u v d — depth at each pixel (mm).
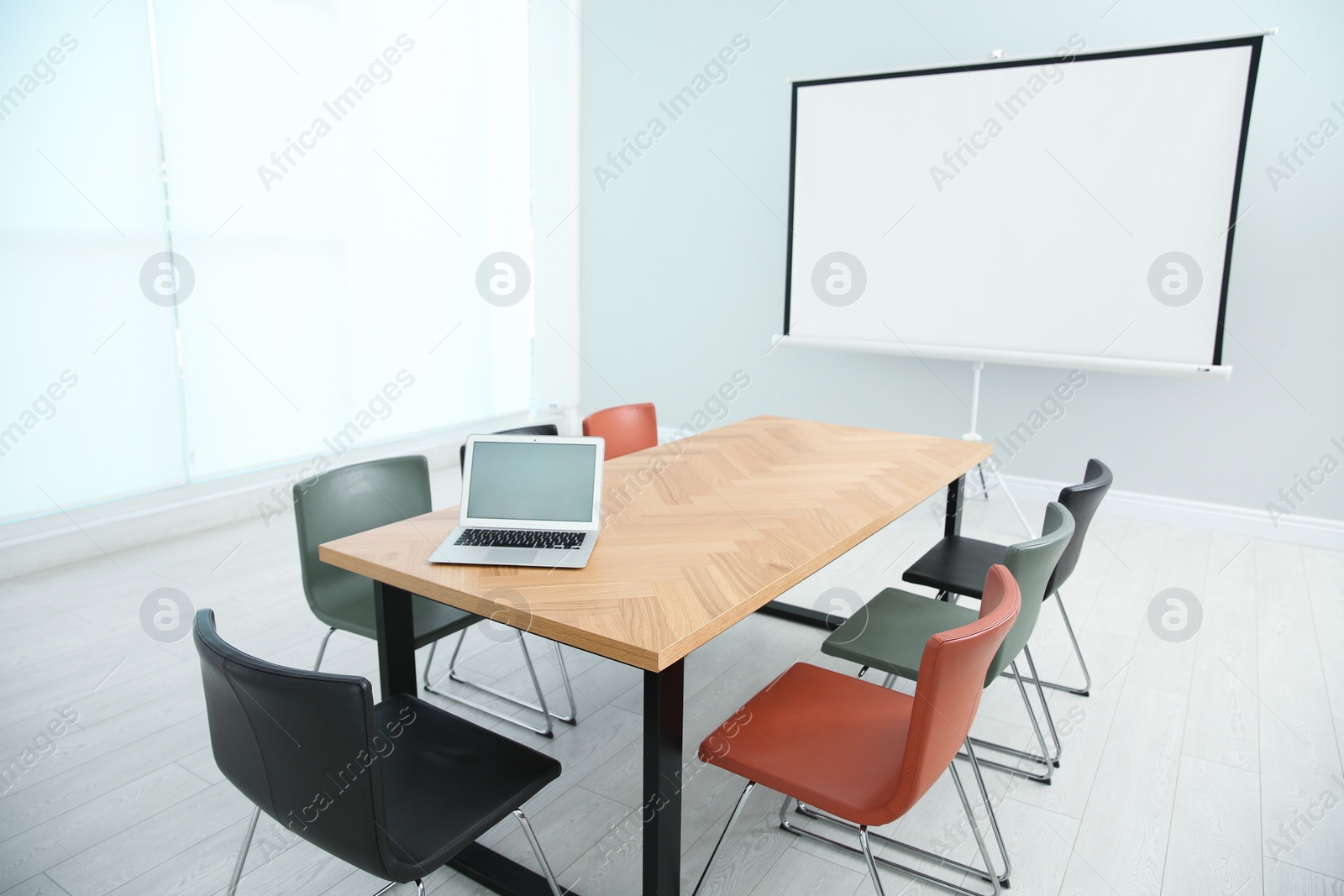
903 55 4758
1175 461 4461
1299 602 3549
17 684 2801
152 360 4031
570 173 5875
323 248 4715
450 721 1867
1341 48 3803
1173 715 2703
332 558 2043
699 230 5527
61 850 2053
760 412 5555
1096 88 4051
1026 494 4848
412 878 1447
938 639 1437
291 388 4660
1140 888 1964
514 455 2186
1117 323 4211
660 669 1533
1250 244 4117
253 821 1663
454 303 5559
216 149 4148
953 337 4613
